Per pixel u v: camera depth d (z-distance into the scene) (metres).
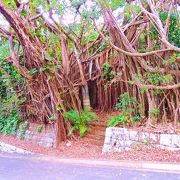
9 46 7.66
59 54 7.88
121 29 7.07
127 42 7.01
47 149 7.18
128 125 6.80
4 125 9.16
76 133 7.81
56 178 4.58
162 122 6.75
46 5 7.02
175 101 6.83
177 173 4.78
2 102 9.22
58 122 7.54
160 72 6.84
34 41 7.20
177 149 5.93
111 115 8.34
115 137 6.52
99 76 8.80
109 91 8.95
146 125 6.62
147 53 6.76
